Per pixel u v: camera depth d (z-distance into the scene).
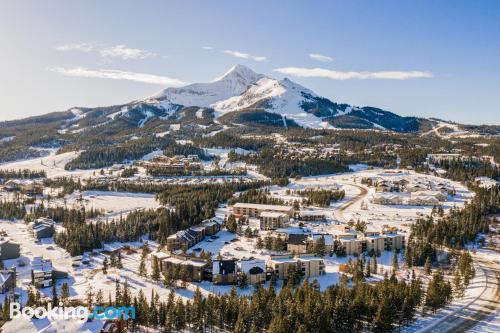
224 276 189.50
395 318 151.50
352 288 168.12
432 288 165.00
